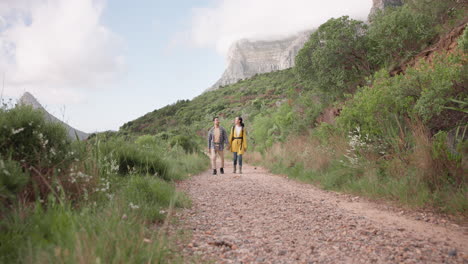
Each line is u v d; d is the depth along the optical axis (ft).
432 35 31.24
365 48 35.09
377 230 11.84
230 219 14.20
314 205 17.30
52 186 11.27
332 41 35.63
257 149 60.59
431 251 9.34
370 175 20.33
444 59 18.56
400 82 19.57
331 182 23.40
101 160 17.56
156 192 16.40
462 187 14.75
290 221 13.73
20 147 11.36
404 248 9.61
